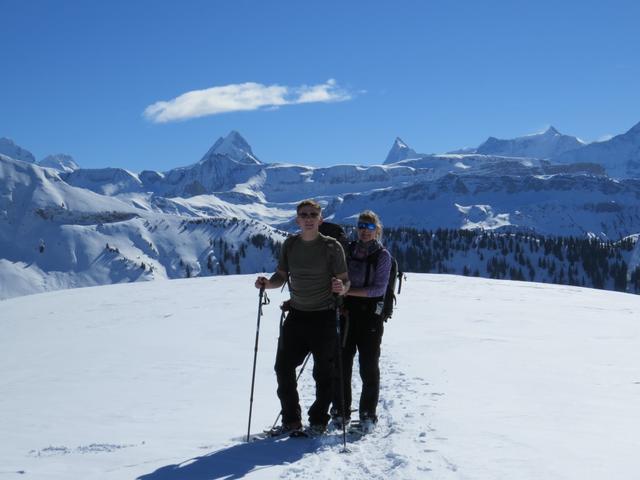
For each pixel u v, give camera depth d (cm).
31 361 1623
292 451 591
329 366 662
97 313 3028
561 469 482
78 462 562
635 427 651
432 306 2828
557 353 1429
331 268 652
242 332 2064
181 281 4853
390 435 627
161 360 1487
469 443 574
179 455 584
